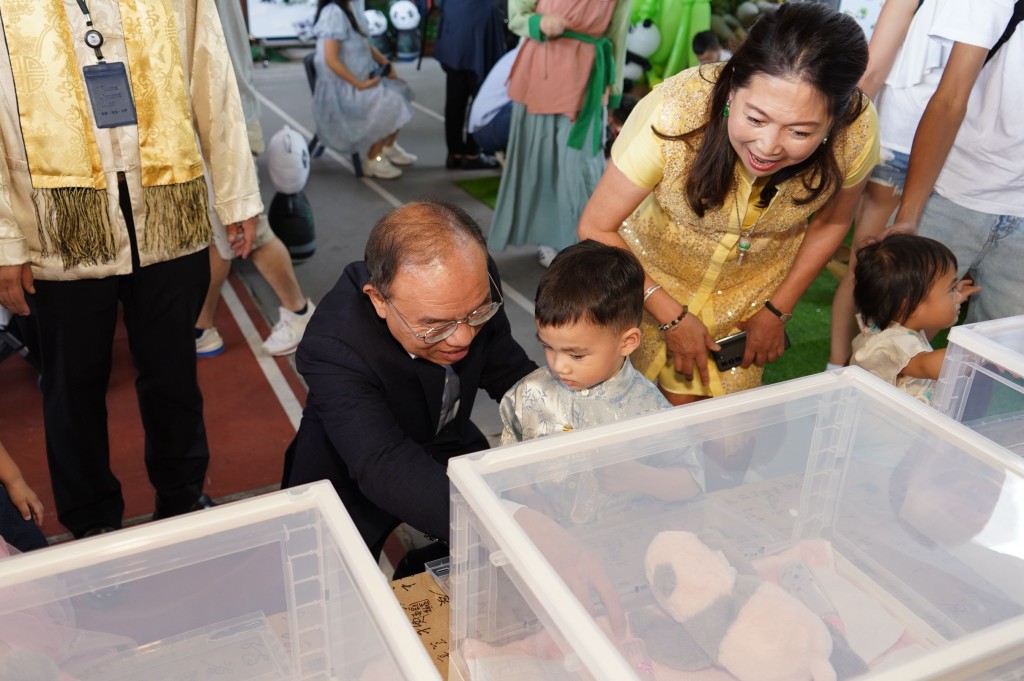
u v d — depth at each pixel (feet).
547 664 2.13
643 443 2.62
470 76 16.39
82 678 2.39
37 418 8.44
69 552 2.25
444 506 3.65
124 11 4.87
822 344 10.24
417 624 3.26
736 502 2.91
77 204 5.01
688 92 4.36
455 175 17.04
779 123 3.76
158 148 5.20
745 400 2.80
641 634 2.43
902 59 7.09
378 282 3.64
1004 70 5.68
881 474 2.99
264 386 9.24
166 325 5.78
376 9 29.17
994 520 2.67
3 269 4.91
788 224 4.83
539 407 4.09
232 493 7.47
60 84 4.75
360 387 3.94
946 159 6.22
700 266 5.14
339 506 2.40
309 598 2.53
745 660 2.35
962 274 6.54
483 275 3.63
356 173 16.66
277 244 9.41
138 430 8.27
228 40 8.66
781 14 3.73
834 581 2.78
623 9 10.75
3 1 4.53
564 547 2.36
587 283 3.64
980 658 2.07
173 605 2.41
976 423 3.58
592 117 10.62
